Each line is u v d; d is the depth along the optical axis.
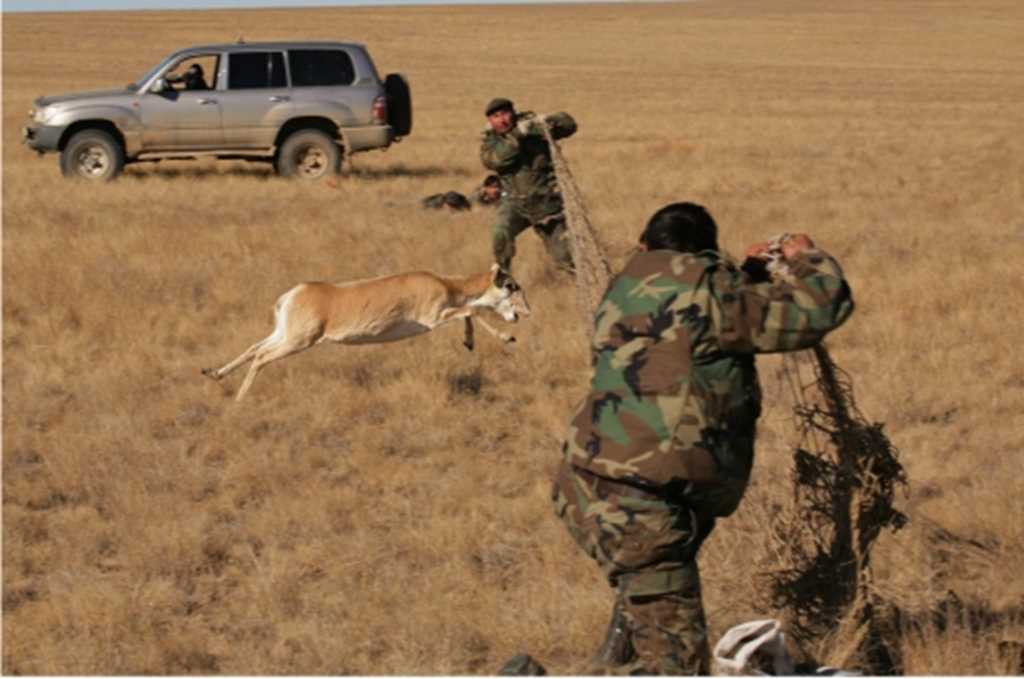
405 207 18.77
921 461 8.37
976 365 10.74
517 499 7.84
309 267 14.10
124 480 8.09
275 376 10.36
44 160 24.94
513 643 5.97
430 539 7.09
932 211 18.83
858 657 5.61
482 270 14.13
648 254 5.11
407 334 10.26
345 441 9.09
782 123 34.41
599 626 6.07
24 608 6.42
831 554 5.86
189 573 6.86
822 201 19.66
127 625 6.14
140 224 16.52
